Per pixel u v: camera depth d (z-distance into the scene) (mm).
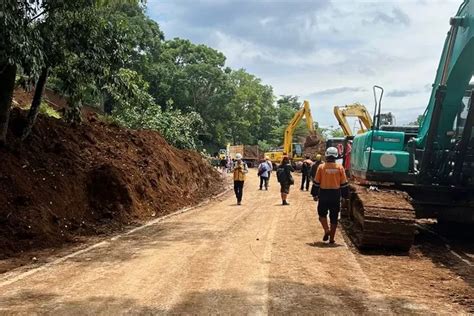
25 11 9555
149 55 57438
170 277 7195
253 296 6316
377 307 5969
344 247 9820
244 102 89000
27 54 8844
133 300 6094
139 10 53438
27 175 10992
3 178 10258
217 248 9375
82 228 11109
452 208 10703
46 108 18859
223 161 46594
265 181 25375
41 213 10203
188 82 67500
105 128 17625
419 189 10828
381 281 7270
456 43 9117
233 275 7355
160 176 17188
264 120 111438
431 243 10742
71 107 13906
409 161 10672
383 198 9969
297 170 46812
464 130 9781
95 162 13922
